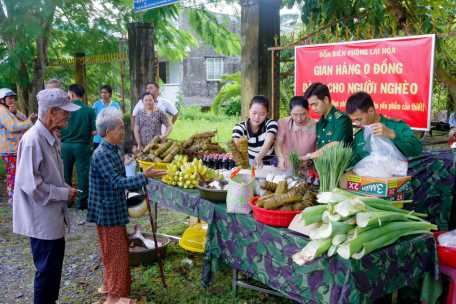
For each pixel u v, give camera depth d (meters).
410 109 3.73
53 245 2.65
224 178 3.32
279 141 3.59
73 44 8.74
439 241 2.54
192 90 18.92
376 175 2.58
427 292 2.45
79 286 3.45
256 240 2.58
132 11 8.40
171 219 5.27
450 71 5.00
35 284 2.66
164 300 3.16
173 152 3.86
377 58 3.88
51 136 2.62
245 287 3.22
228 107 16.80
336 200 2.11
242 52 5.15
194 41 10.47
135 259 3.73
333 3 4.70
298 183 2.54
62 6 7.89
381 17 4.47
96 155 2.79
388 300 2.96
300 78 4.55
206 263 3.00
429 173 3.59
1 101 5.43
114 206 2.88
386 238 2.12
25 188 2.45
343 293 2.01
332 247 2.05
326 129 3.27
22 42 7.29
